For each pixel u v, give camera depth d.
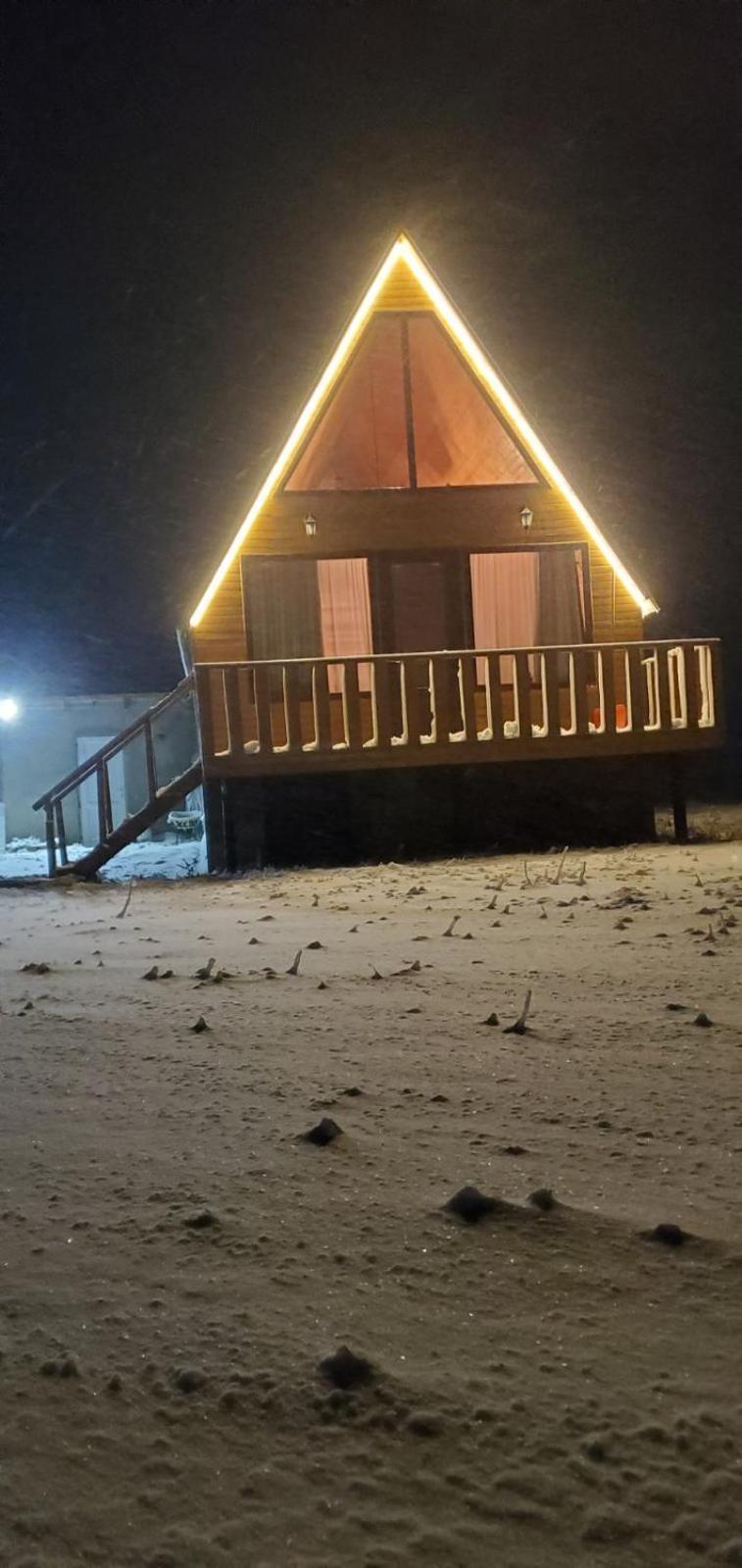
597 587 17.52
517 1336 2.68
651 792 16.31
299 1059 5.12
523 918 9.41
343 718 16.78
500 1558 1.98
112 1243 3.22
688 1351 2.61
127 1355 2.62
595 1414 2.37
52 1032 5.84
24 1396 2.47
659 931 8.42
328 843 15.67
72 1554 1.99
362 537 17.03
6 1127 4.30
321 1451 2.27
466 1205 3.37
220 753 15.22
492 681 15.59
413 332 17.06
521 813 16.03
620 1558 1.98
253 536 16.86
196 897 12.45
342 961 7.65
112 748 15.50
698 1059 5.01
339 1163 3.81
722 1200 3.47
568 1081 4.73
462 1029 5.63
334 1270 3.03
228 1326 2.74
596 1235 3.21
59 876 15.06
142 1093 4.68
